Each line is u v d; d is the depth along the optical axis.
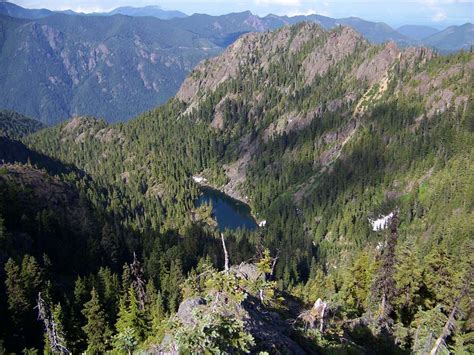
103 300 72.38
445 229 116.06
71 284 87.50
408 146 170.88
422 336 41.56
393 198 157.25
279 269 116.12
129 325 50.78
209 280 29.33
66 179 182.00
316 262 141.00
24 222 102.62
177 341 19.39
